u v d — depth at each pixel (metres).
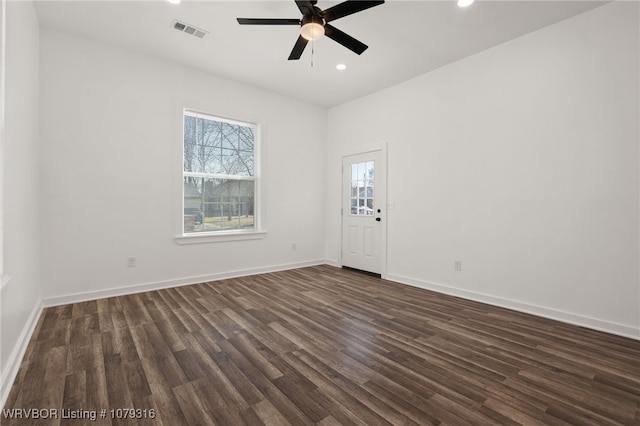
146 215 3.65
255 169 4.75
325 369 1.96
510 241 3.20
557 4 2.62
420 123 4.05
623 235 2.54
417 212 4.06
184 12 2.82
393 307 3.19
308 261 5.31
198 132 4.19
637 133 2.48
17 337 2.05
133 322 2.70
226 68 3.95
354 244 5.01
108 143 3.39
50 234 3.07
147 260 3.66
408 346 2.30
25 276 2.33
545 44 2.96
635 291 2.49
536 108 3.01
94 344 2.27
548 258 2.94
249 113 4.50
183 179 3.96
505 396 1.69
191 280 4.02
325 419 1.50
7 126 1.85
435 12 2.74
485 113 3.39
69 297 3.17
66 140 3.15
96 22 2.98
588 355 2.17
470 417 1.52
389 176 4.43
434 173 3.88
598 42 2.65
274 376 1.88
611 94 2.59
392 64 3.76
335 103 5.23
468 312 3.06
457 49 3.39
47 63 3.05
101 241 3.36
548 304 2.94
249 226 4.70
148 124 3.65
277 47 3.43
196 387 1.75
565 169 2.84
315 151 5.36
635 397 1.69
